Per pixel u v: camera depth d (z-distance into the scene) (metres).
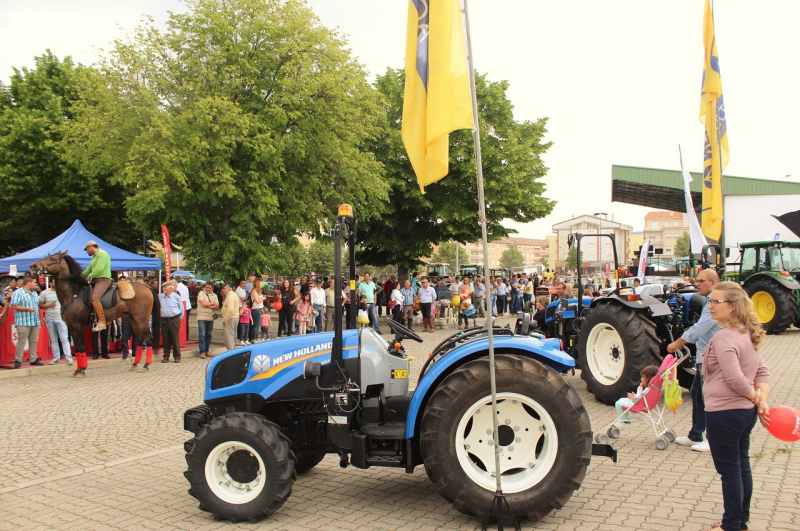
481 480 4.00
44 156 23.56
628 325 7.43
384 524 4.10
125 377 11.09
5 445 6.53
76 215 25.81
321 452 4.85
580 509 4.23
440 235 24.83
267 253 17.12
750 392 3.47
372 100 18.88
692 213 11.96
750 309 3.63
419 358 12.73
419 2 4.03
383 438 4.29
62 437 6.84
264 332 16.31
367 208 19.89
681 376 8.22
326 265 64.31
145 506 4.64
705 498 4.38
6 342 12.12
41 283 15.21
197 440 4.30
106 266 11.45
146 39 15.37
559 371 4.57
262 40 16.36
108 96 14.88
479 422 4.21
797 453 5.39
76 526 4.24
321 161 17.70
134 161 14.73
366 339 4.62
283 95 16.00
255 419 4.29
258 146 15.46
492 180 22.12
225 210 16.81
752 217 28.25
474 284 22.41
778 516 3.96
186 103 15.31
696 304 8.46
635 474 4.98
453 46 3.91
